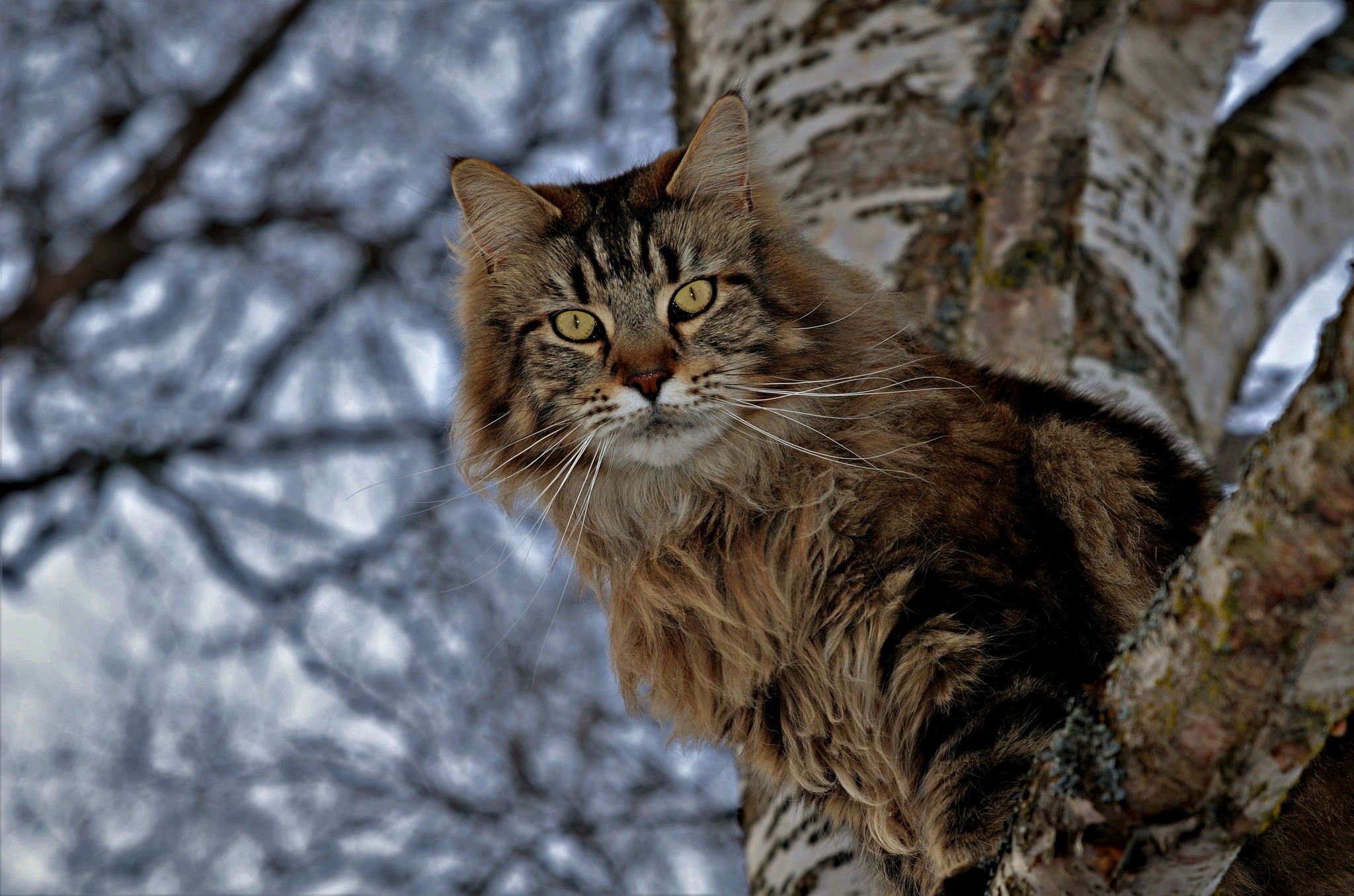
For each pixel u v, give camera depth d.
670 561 3.46
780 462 3.35
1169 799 1.79
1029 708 2.63
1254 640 1.64
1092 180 4.57
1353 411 1.50
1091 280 4.32
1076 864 1.89
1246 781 1.74
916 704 2.83
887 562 2.98
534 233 3.79
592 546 3.64
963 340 3.84
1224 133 5.61
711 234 3.63
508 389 3.75
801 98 4.69
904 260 4.16
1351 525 1.53
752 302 3.54
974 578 2.86
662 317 3.57
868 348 3.44
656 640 3.46
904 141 4.43
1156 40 5.05
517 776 6.75
